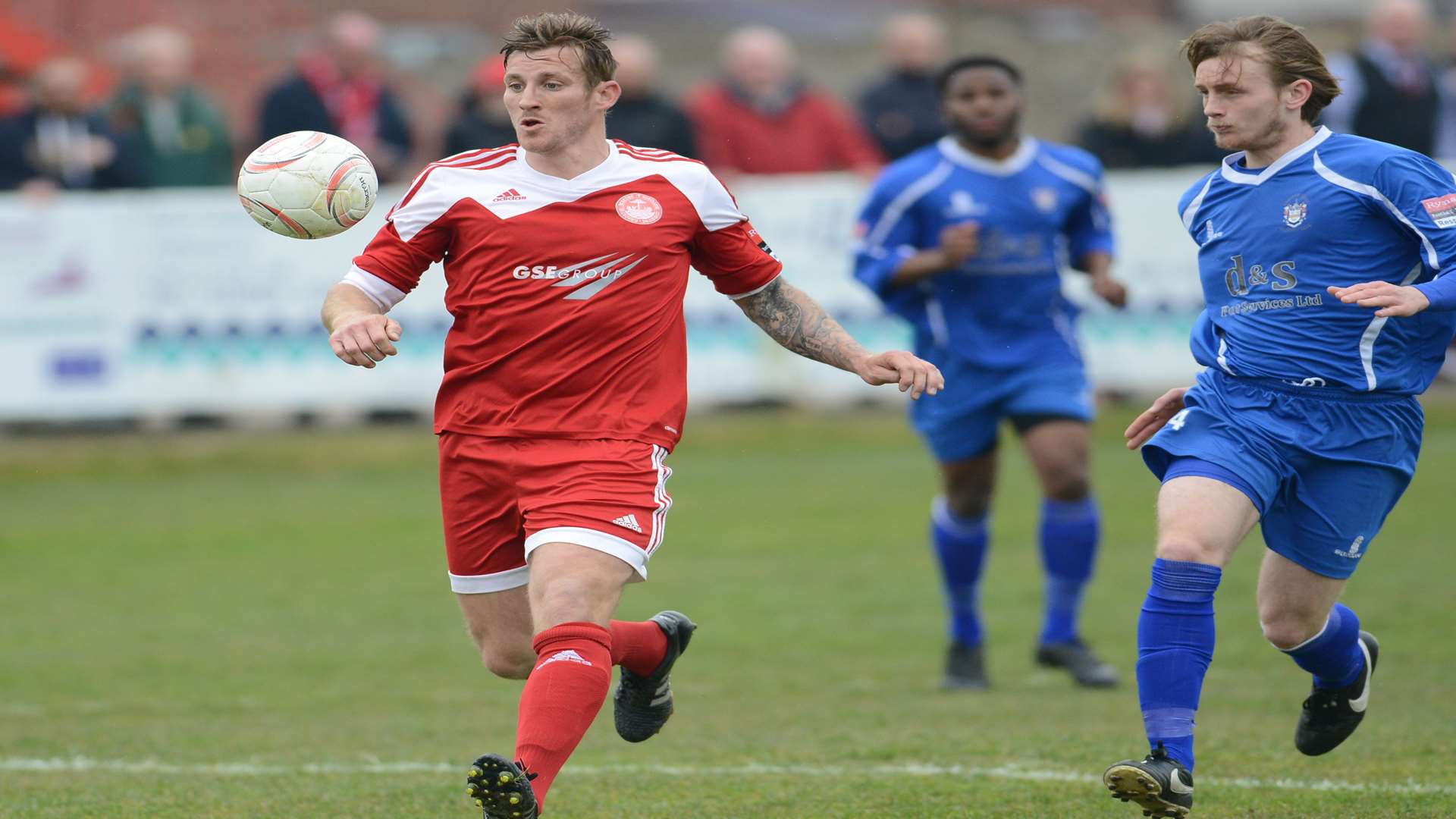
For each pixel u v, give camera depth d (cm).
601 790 1930
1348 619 1819
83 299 4856
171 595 3512
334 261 4938
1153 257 4938
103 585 3612
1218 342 1783
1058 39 10125
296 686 2719
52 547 4034
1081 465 2720
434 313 4978
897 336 4881
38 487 4847
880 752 2114
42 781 2027
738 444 5116
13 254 4819
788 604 3322
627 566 1587
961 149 2828
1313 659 1814
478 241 1644
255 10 9488
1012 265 2772
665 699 1831
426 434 5250
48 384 4866
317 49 5388
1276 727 2250
